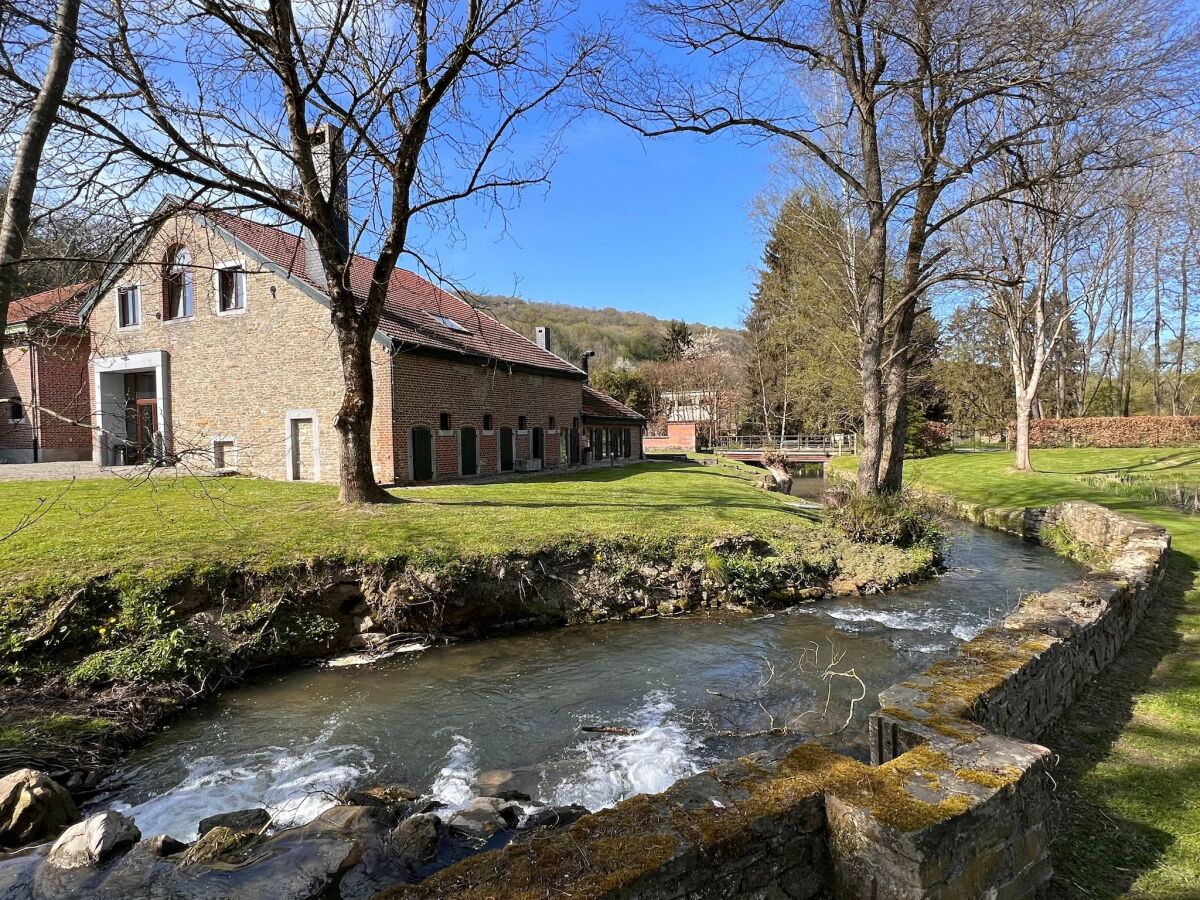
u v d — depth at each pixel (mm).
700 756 5621
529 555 9875
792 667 7852
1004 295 25828
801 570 11414
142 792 5145
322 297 17188
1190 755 4602
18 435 23344
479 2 10234
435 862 4043
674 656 8242
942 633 9188
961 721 3693
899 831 2680
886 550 12828
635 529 11672
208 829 4469
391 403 16828
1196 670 6234
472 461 20375
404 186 11172
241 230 18766
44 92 3877
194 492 13969
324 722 6387
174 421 20031
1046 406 49062
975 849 2871
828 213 22062
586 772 5402
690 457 41188
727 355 65125
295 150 10766
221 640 7492
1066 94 10609
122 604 7383
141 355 20406
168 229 18891
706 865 2697
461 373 19797
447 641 8703
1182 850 3547
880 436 14305
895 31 11297
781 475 30688
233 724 6348
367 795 4980
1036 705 4805
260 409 18547
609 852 2631
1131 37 9945
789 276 42344
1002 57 10641
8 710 5891
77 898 3596
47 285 7609
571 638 8961
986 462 31969
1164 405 47281
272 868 3908
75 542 8852
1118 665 6398
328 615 8422
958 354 47031
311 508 12047
